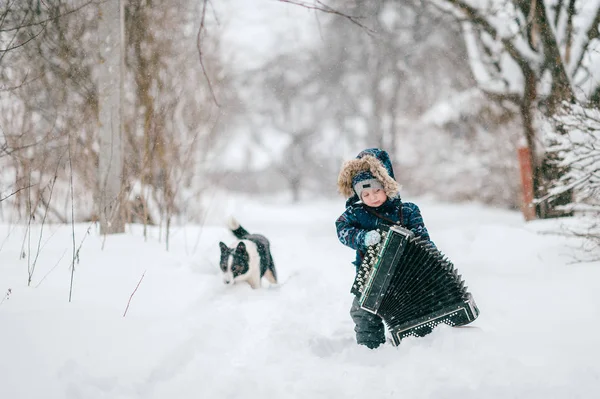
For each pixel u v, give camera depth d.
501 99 11.45
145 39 8.60
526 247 6.82
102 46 6.86
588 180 5.80
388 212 3.64
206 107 10.20
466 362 3.06
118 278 4.62
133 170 8.13
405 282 3.42
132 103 8.98
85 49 7.20
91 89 7.14
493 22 10.52
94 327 3.29
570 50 9.07
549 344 3.37
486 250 7.20
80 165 7.41
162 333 3.39
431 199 25.56
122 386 2.70
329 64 35.38
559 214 8.95
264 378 2.97
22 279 4.23
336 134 39.25
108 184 6.95
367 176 3.55
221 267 5.62
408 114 28.98
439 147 24.92
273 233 12.23
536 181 9.59
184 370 3.05
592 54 8.84
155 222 9.29
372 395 2.73
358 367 3.18
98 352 2.98
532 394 2.61
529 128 9.89
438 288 3.40
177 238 7.75
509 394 2.62
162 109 7.59
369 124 35.03
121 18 6.91
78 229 7.23
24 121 6.21
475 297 4.76
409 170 28.12
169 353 3.12
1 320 3.15
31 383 2.55
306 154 40.34
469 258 6.89
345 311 4.61
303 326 4.07
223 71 15.71
